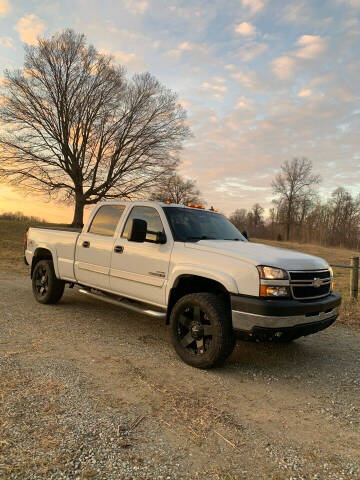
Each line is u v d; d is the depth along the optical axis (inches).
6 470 83.8
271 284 144.6
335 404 132.6
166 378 145.8
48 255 269.7
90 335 195.9
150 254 185.3
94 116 1296.8
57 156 1291.8
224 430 109.5
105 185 1342.3
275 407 127.7
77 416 110.4
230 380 148.6
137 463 90.2
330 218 2930.6
